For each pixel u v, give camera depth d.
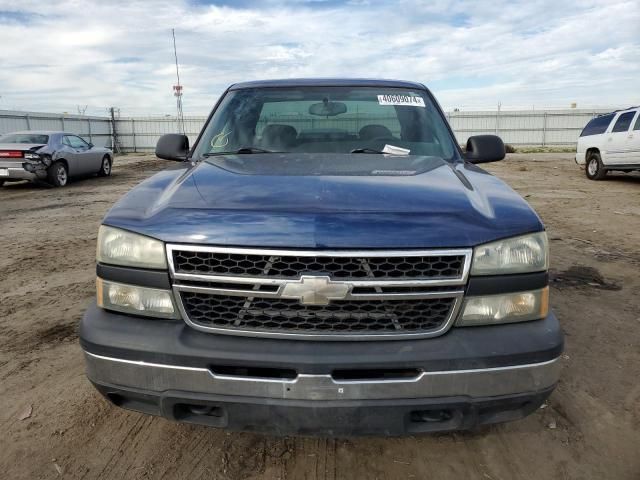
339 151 3.03
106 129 33.50
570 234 7.12
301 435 1.85
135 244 1.92
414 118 3.28
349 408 1.80
